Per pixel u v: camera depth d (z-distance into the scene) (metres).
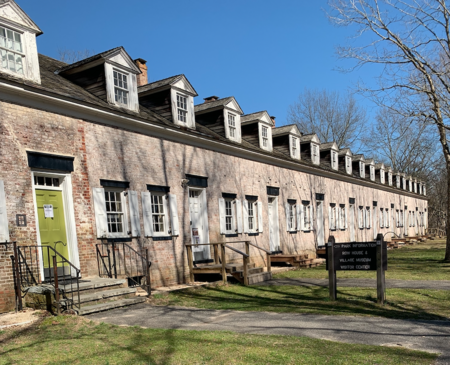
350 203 30.80
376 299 9.70
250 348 5.73
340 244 9.76
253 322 7.59
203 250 14.95
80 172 10.36
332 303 9.45
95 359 5.39
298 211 22.48
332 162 28.23
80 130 10.49
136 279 11.83
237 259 16.70
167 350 5.71
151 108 14.38
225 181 16.45
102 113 10.92
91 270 10.34
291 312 8.52
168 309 9.01
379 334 6.49
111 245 10.95
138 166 12.22
